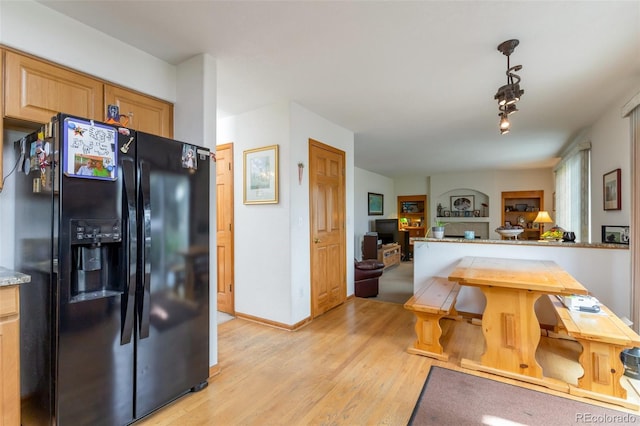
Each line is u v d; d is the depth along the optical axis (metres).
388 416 1.87
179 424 1.80
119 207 1.67
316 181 3.75
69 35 1.89
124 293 1.69
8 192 1.85
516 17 1.89
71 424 1.50
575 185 4.91
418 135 4.74
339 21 1.95
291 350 2.78
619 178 3.22
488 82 2.85
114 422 1.65
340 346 2.87
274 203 3.37
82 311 1.54
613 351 2.02
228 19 1.93
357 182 7.82
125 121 2.10
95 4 1.78
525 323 2.30
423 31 2.05
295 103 3.36
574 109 3.53
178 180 1.97
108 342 1.63
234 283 3.73
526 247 3.40
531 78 2.73
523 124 4.14
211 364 2.33
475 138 4.90
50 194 1.50
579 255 3.15
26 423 1.66
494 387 2.18
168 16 1.90
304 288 3.49
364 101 3.33
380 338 3.05
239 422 1.82
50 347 1.48
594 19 1.89
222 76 2.73
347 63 2.50
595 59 2.39
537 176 7.95
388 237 8.30
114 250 1.73
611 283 3.02
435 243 3.87
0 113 1.62
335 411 1.92
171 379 1.93
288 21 1.95
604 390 2.04
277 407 1.96
